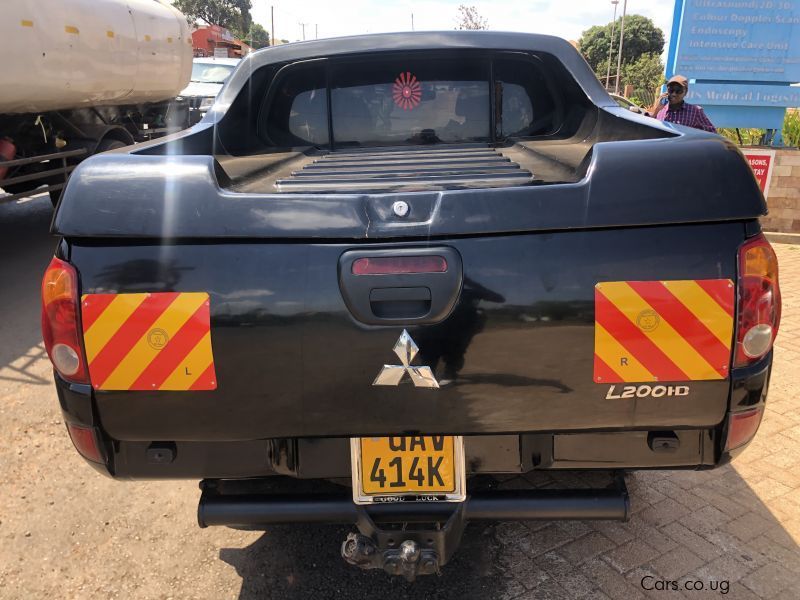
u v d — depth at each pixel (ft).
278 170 10.07
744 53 27.66
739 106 28.43
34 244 25.85
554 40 11.14
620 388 6.17
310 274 6.05
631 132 9.30
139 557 9.10
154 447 6.64
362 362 6.12
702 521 9.47
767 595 8.10
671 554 8.82
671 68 28.99
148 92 30.68
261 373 6.19
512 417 6.26
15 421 12.71
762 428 11.93
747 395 6.27
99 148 28.12
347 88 11.69
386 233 5.98
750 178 6.07
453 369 6.12
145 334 6.16
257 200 6.09
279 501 6.81
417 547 6.49
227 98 11.09
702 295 6.01
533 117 11.82
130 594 8.43
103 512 10.06
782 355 14.93
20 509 10.12
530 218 5.98
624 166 6.06
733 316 6.06
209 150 10.19
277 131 12.07
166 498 10.41
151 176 6.20
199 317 6.09
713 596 8.09
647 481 10.44
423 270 6.00
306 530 9.59
